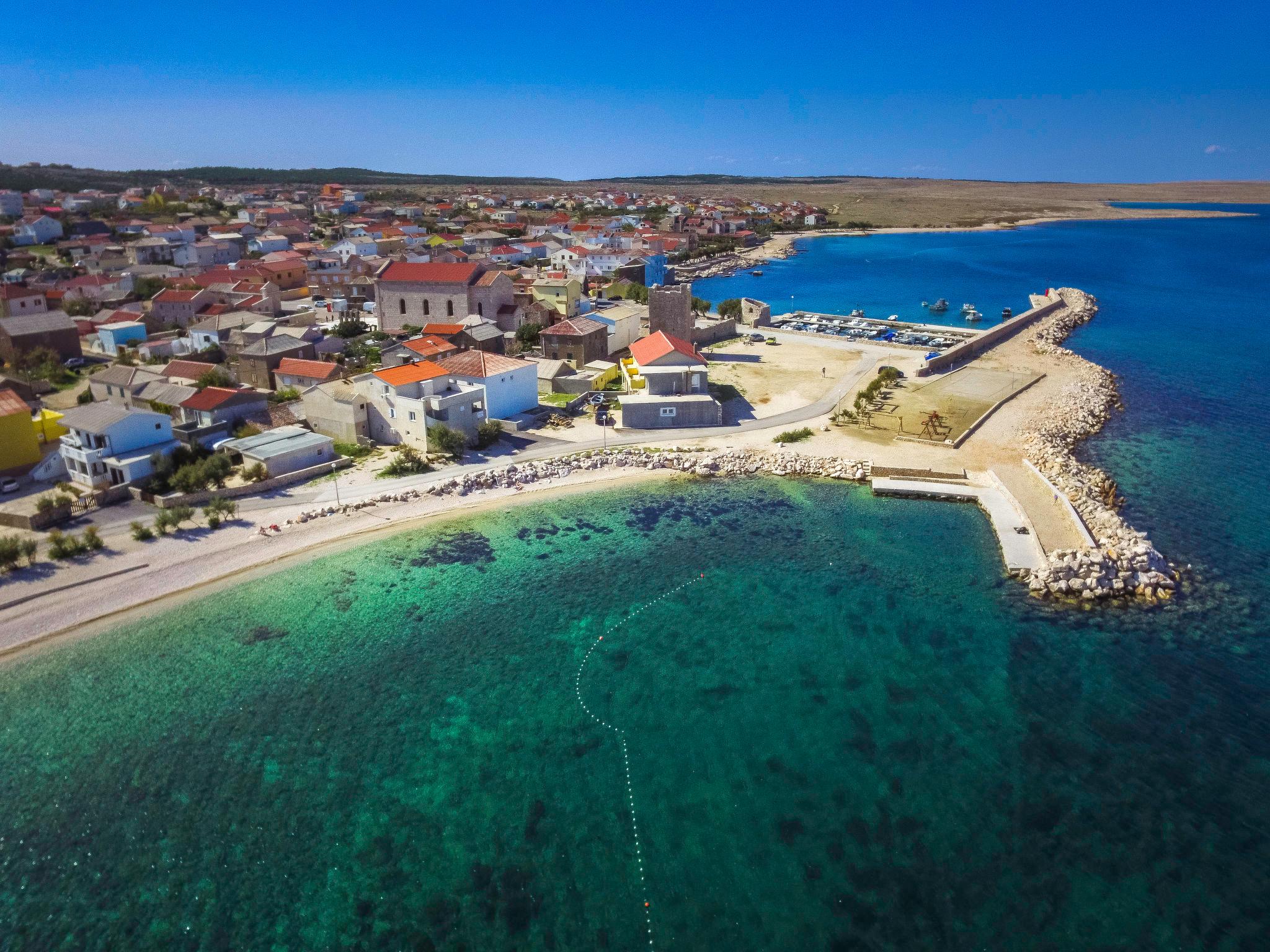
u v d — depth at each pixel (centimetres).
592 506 6638
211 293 13362
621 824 3453
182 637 4803
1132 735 3897
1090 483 6625
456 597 5281
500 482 6956
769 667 4509
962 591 5244
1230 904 3016
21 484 6669
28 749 3888
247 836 3406
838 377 10212
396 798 3606
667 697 4269
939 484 6850
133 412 6669
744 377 10281
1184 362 11019
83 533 5803
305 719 4119
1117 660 4478
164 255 19338
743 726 4044
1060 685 4284
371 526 6206
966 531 6091
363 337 11919
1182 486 6750
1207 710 4059
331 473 7075
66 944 2956
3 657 4550
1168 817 3412
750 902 3072
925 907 3034
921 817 3444
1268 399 9238
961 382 9831
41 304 12412
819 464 7294
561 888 3156
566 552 5884
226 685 4378
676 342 9462
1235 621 4809
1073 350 11838
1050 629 4797
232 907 3098
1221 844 3272
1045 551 5531
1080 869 3170
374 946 2931
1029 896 3062
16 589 5150
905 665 4500
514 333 11631
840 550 5841
